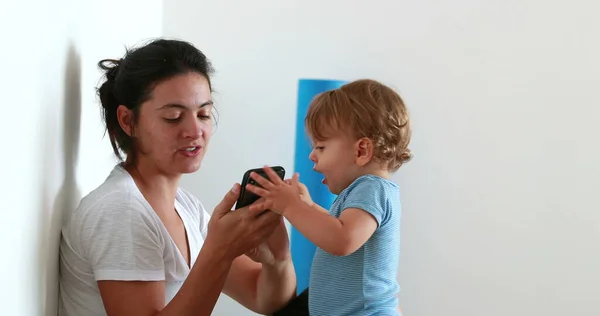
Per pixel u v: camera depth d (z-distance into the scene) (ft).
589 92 9.05
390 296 4.67
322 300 4.75
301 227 4.17
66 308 4.46
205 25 9.33
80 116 4.73
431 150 9.27
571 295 9.22
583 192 9.13
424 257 9.36
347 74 9.27
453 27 9.14
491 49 9.14
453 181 9.27
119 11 6.09
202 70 4.43
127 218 4.13
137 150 4.53
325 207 8.04
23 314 3.56
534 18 9.06
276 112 9.37
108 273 4.07
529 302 9.27
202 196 9.51
